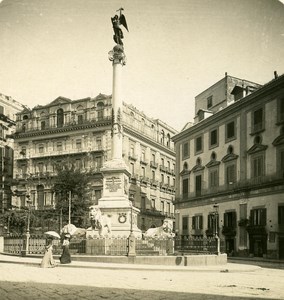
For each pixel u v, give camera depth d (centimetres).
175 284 1400
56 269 1833
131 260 2038
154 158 6178
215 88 4238
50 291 1233
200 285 1388
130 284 1382
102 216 2378
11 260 2147
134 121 5678
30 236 2597
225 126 4056
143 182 5800
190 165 4628
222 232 3941
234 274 1828
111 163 2641
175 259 2042
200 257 2112
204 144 4397
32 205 5088
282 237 3300
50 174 5162
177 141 4909
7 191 5103
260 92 3500
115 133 2694
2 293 1202
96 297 1134
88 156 5397
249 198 3694
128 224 2503
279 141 3328
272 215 3409
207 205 4291
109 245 2258
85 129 5444
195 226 4450
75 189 4144
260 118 3566
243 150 3778
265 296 1204
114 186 2605
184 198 4678
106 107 5453
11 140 5528
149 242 2480
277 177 3344
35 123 5603
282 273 1970
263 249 3491
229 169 3975
